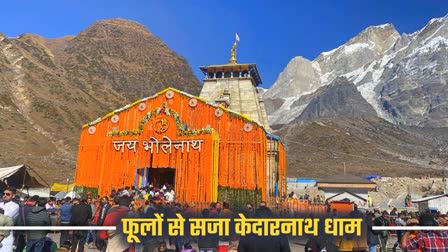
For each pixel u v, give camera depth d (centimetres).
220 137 3394
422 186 9081
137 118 3631
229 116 3441
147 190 2866
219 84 4816
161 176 3872
